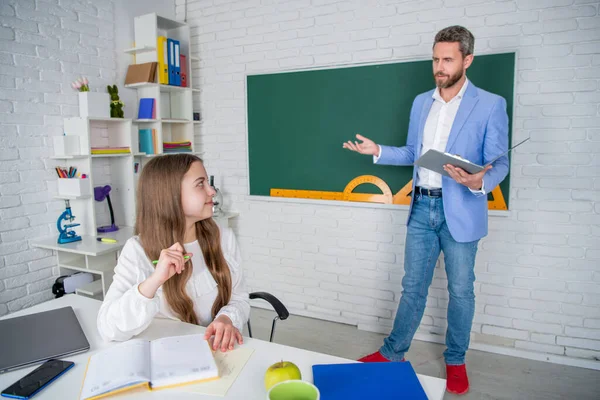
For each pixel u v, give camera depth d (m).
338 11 2.77
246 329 2.86
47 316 1.15
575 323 2.39
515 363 2.41
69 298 1.33
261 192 3.19
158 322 1.14
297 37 2.92
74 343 0.99
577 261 2.34
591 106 2.22
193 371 0.86
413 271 2.15
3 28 2.24
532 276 2.45
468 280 2.02
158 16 2.90
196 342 0.98
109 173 2.94
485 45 2.40
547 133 2.32
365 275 2.90
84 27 2.67
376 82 2.69
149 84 2.86
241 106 3.19
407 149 2.21
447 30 1.84
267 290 3.26
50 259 2.53
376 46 2.68
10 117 2.30
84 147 2.49
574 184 2.30
